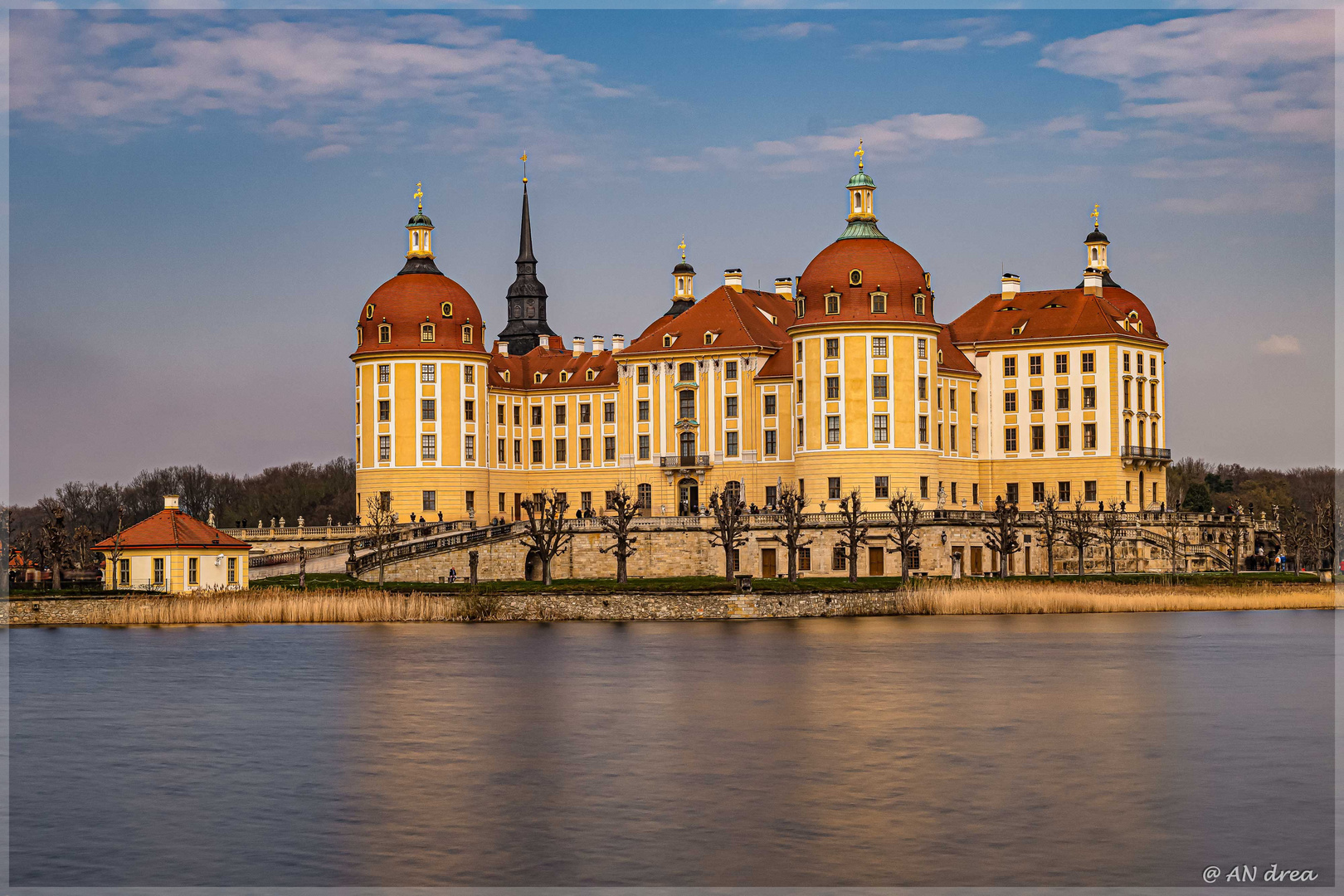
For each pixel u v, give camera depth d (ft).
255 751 240.32
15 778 220.02
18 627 459.32
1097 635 422.82
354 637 423.64
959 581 521.24
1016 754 234.58
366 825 190.80
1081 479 629.51
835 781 214.48
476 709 282.77
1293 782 213.25
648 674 333.01
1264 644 395.75
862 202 623.77
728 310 653.30
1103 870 170.91
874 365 597.11
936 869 171.42
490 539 563.48
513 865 172.55
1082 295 646.74
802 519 548.72
